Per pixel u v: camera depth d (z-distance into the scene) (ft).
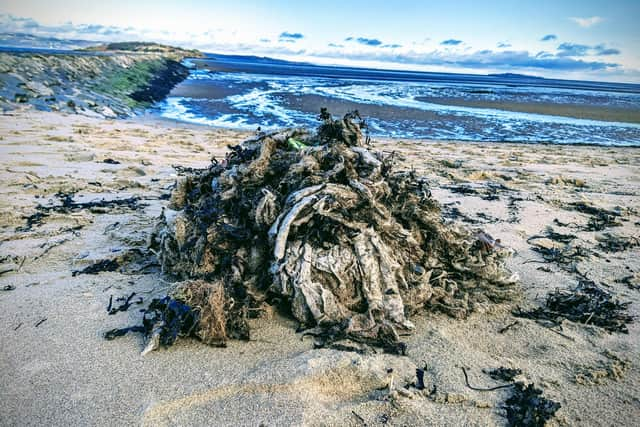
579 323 16.55
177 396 11.85
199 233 17.97
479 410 11.91
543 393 12.64
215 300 14.40
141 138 52.75
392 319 15.07
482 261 18.38
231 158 21.71
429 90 194.29
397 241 17.46
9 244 21.52
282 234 15.89
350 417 11.45
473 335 15.43
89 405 11.51
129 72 114.73
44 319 15.28
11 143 41.91
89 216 25.94
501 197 34.17
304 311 15.21
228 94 121.80
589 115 113.80
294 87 165.99
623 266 22.06
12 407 11.36
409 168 42.75
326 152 18.83
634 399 12.60
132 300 16.79
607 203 33.60
